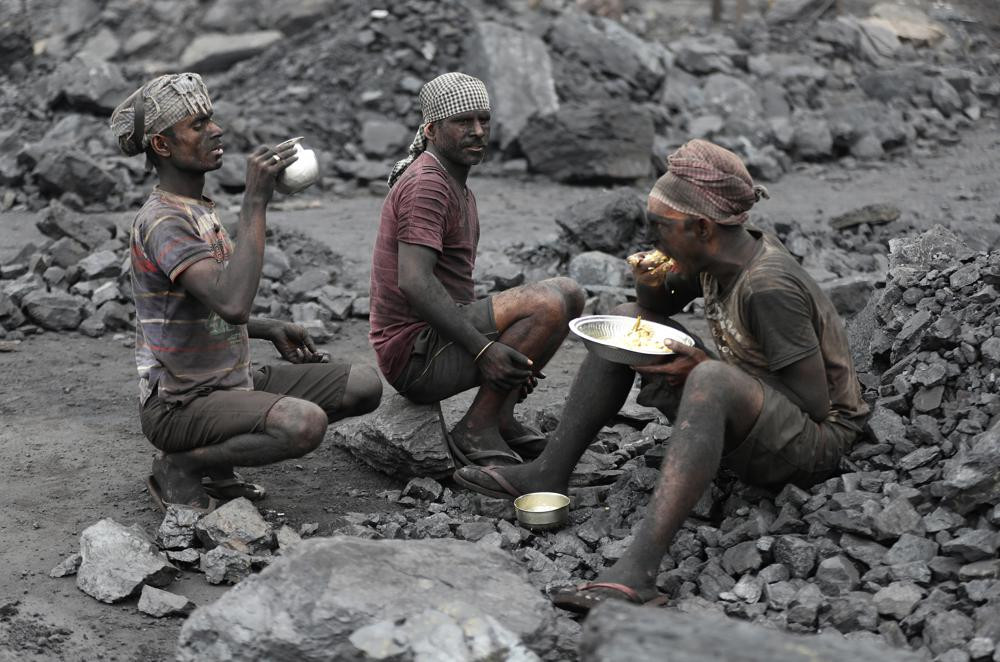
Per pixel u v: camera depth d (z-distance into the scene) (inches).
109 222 768.9
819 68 1330.0
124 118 368.5
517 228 911.0
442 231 401.4
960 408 373.4
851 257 749.3
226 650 276.1
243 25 1330.0
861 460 362.0
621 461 430.6
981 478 319.3
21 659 307.0
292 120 1157.7
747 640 221.1
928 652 285.1
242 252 357.1
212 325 379.9
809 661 211.9
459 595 288.7
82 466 442.3
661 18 1567.4
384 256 412.5
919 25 1491.1
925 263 490.0
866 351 453.7
